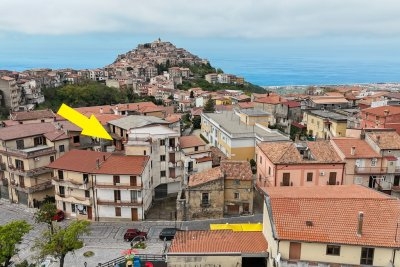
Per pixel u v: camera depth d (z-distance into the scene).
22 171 67.62
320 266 37.84
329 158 64.62
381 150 63.91
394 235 37.66
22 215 66.06
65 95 183.62
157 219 63.72
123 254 51.09
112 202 62.38
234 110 115.25
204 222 61.19
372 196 43.28
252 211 63.03
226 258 41.41
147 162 65.56
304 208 40.81
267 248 42.16
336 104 138.00
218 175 61.91
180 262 41.50
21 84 178.25
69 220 64.50
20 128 73.81
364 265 37.53
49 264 49.41
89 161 64.75
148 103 132.88
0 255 41.47
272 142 73.94
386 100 126.12
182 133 117.44
